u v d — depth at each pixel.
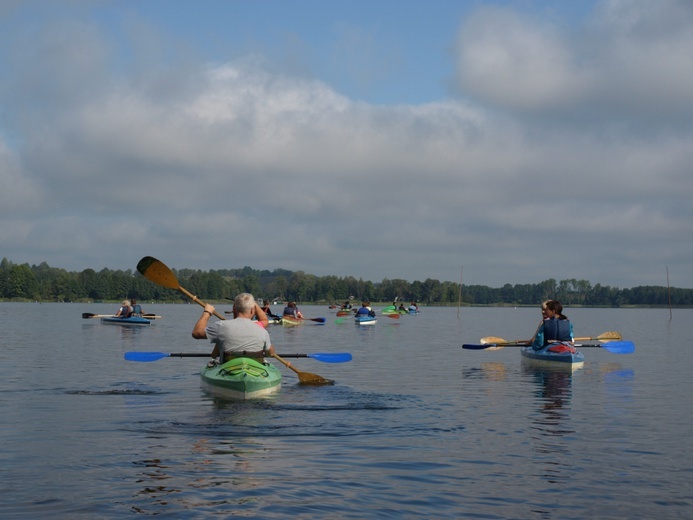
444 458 6.88
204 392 11.39
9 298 167.88
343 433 8.05
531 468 6.52
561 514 5.18
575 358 17.14
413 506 5.35
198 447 7.23
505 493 5.70
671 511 5.27
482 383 13.31
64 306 125.31
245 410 9.57
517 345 18.97
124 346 22.83
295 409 9.70
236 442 7.50
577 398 11.31
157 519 4.95
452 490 5.79
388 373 15.10
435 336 32.72
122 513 5.06
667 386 13.15
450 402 10.65
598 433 8.26
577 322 67.25
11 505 5.23
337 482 5.97
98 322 45.69
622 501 5.51
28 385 12.31
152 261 13.99
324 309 120.31
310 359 18.47
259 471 6.28
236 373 10.88
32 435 7.82
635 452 7.23
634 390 12.48
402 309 83.81
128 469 6.30
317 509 5.24
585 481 6.08
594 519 5.08
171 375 13.95
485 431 8.30
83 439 7.61
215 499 5.43
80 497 5.45
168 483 5.86
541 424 8.83
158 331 33.78
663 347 26.61
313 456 6.89
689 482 6.07
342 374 14.81
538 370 16.03
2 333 31.09
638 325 57.59
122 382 12.76
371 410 9.70
